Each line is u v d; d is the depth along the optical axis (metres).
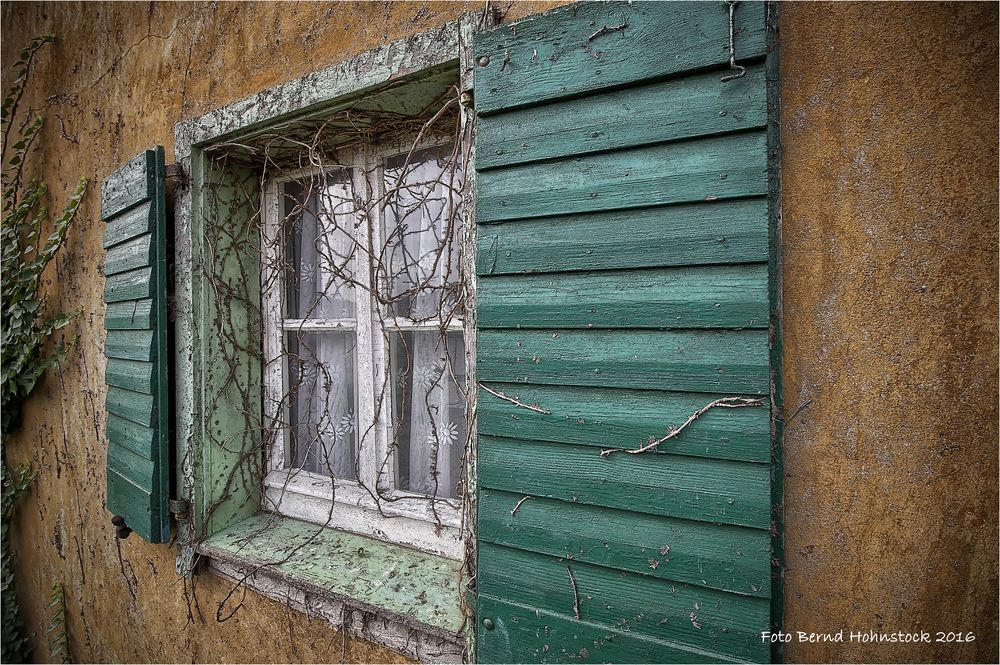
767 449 0.92
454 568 1.54
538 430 1.10
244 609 1.79
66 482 2.56
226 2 1.86
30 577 2.89
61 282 2.53
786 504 1.02
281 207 2.01
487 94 1.15
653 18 0.99
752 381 0.93
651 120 1.00
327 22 1.61
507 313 1.13
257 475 1.98
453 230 1.54
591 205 1.04
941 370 0.92
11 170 2.81
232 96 1.83
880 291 0.95
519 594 1.13
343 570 1.58
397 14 1.47
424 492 1.69
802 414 1.00
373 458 1.73
